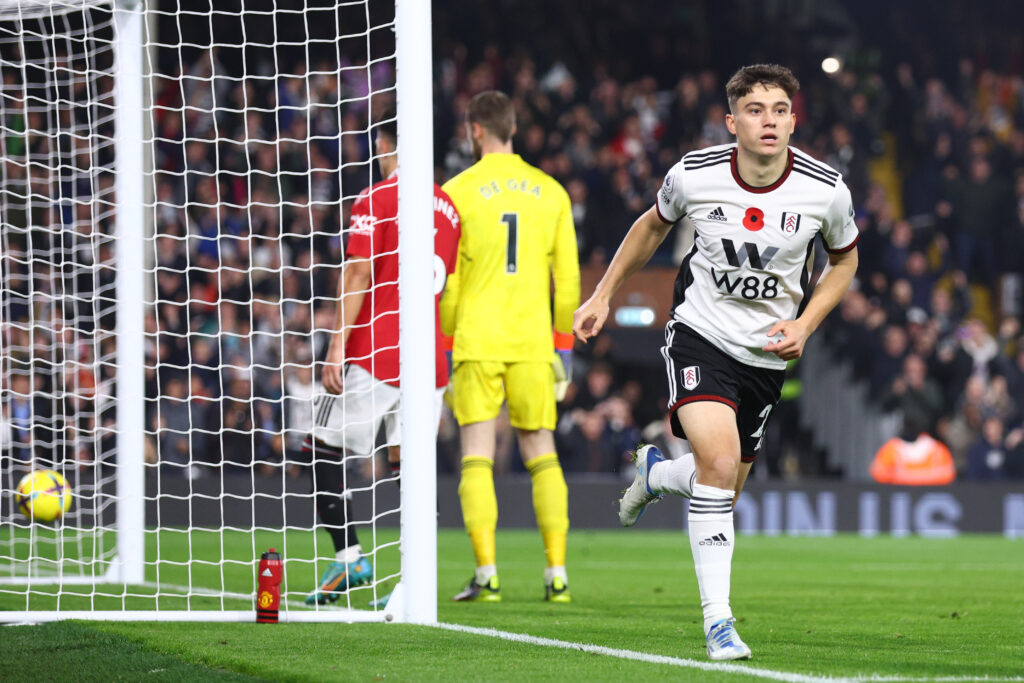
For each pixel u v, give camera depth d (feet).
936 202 134.51
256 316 103.14
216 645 30.91
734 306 30.32
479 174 46.93
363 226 41.78
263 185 115.44
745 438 32.48
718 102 140.26
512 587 54.70
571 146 125.70
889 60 148.25
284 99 121.49
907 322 120.78
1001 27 151.74
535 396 46.98
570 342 48.55
